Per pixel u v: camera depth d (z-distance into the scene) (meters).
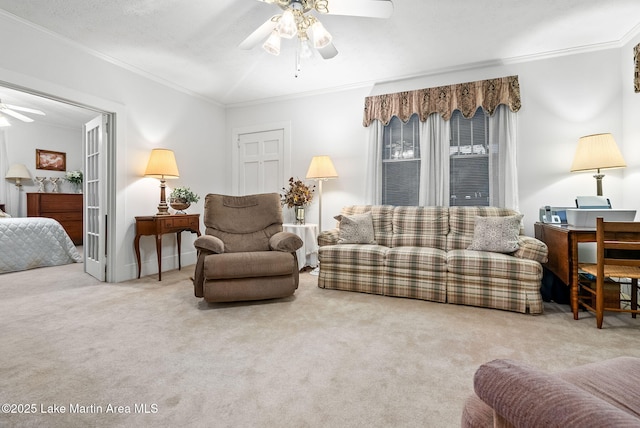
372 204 3.76
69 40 2.82
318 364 1.62
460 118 3.46
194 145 4.24
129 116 3.40
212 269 2.40
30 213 5.18
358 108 3.94
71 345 1.82
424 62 3.30
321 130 4.15
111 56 3.16
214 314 2.34
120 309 2.44
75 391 1.38
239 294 2.48
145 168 3.59
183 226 3.60
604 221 2.23
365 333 2.01
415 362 1.65
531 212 3.20
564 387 0.49
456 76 3.47
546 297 2.71
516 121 3.20
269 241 2.93
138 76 3.49
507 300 2.43
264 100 4.47
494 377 0.56
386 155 3.80
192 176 4.22
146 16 2.49
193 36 2.80
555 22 2.57
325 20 2.53
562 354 1.72
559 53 3.07
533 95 3.18
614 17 2.50
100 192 3.30
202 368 1.58
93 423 1.19
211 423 1.19
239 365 1.61
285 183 4.39
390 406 1.29
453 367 1.60
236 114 4.72
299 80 3.80
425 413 1.25
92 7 2.36
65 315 2.31
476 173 3.40
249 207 3.13
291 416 1.23
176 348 1.79
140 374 1.52
